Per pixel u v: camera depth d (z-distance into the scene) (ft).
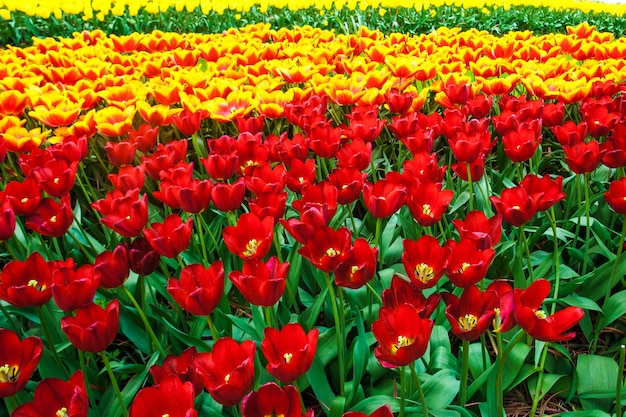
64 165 8.31
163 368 5.10
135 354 8.80
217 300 5.51
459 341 8.46
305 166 8.09
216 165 8.11
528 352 7.11
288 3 31.30
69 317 5.27
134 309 8.01
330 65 14.76
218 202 7.20
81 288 5.57
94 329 5.08
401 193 6.79
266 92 11.85
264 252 6.20
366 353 6.77
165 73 14.70
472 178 8.68
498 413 5.89
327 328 8.02
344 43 18.49
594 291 8.75
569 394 7.74
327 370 7.61
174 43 18.15
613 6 41.65
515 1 40.63
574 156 8.61
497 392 5.85
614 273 8.46
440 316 7.85
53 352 6.92
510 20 36.55
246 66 15.20
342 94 11.93
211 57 16.25
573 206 10.88
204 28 31.24
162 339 8.03
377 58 15.37
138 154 12.42
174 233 6.38
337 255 5.79
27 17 28.40
